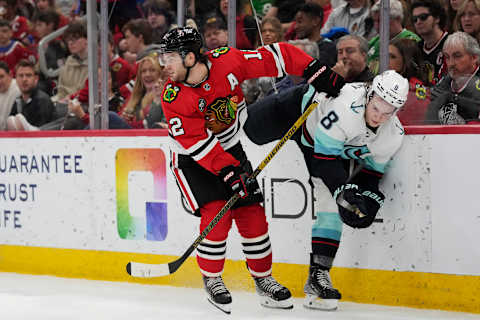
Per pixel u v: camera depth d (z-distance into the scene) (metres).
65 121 17.38
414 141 9.72
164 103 8.89
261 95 14.20
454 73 12.88
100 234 12.74
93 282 12.52
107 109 12.99
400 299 9.97
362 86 9.20
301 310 9.78
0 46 18.23
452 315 9.31
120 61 16.44
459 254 9.48
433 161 9.61
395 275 9.98
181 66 8.57
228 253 11.45
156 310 10.01
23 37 18.00
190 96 8.73
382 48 10.39
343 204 8.80
